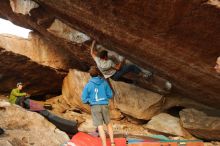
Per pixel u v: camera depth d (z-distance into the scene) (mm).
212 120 7949
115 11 4535
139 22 4516
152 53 5754
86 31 6816
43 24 7367
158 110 8852
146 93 8789
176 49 4910
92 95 5734
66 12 6117
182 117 8422
